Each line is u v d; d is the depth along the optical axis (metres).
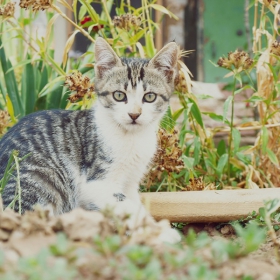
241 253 3.43
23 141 5.88
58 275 2.98
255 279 3.37
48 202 5.75
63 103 7.46
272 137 7.34
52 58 7.90
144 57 7.18
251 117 9.29
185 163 6.76
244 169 7.39
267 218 4.15
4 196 5.58
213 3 10.75
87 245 3.65
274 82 6.86
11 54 8.76
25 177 5.66
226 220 5.98
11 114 7.14
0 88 7.60
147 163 6.14
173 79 6.23
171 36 10.95
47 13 7.98
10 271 3.13
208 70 10.85
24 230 3.75
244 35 10.72
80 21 7.41
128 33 7.37
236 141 6.96
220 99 9.59
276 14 6.90
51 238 3.73
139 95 5.94
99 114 6.04
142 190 6.98
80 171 5.94
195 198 6.00
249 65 6.74
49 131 6.00
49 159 5.84
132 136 5.92
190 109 7.04
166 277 3.21
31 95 7.48
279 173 7.20
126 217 3.98
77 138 6.02
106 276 3.18
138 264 3.21
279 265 3.96
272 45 6.78
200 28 10.84
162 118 6.70
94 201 5.81
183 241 5.42
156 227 3.94
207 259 3.40
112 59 6.04
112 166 5.88
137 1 10.52
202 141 7.38
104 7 7.38
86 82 6.53
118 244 3.30
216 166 7.41
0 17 7.00
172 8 10.88
